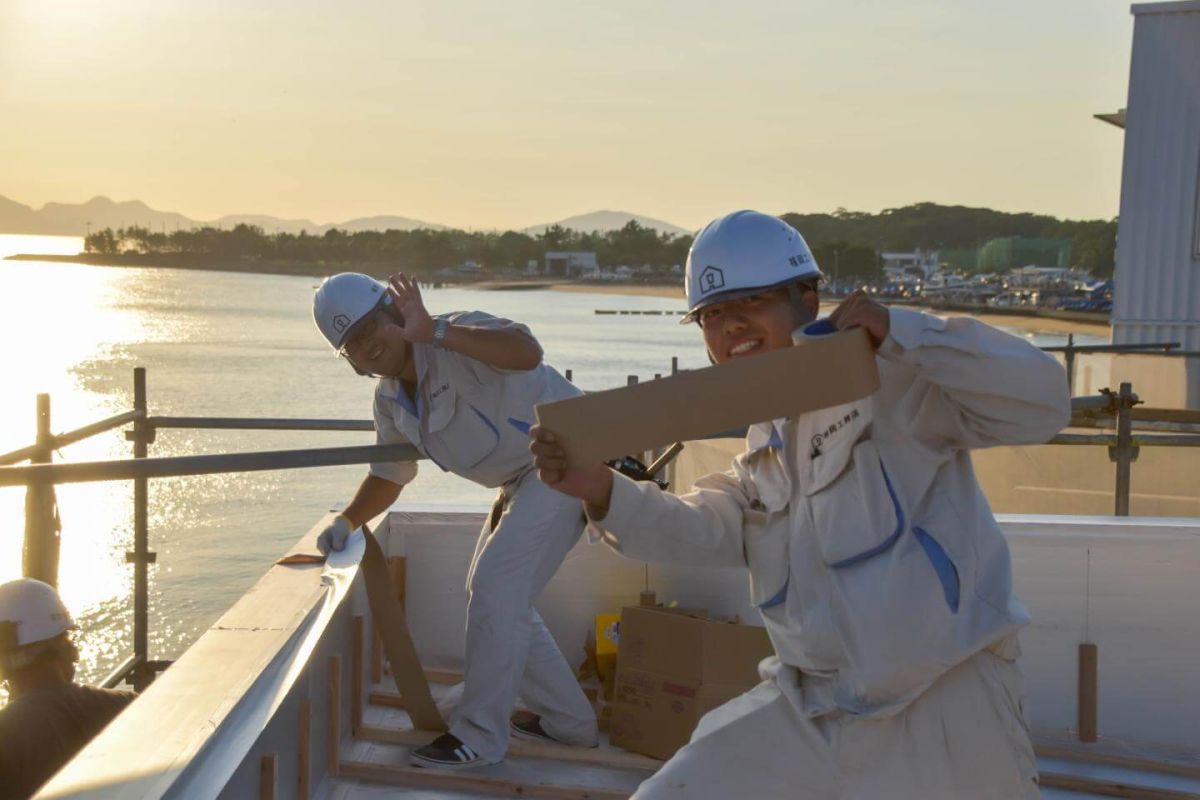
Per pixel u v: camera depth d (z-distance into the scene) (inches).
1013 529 162.2
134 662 250.8
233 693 106.8
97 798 84.3
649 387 74.4
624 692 158.1
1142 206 521.7
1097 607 161.8
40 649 140.2
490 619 148.3
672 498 88.4
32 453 198.7
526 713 164.6
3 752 133.7
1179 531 160.4
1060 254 5482.3
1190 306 516.4
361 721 156.6
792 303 83.8
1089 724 160.7
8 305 4877.0
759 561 86.7
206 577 538.0
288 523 665.0
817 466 80.5
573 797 143.3
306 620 132.9
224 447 919.7
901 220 7032.5
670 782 84.4
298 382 1653.5
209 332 3235.7
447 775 144.6
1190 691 161.2
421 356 144.7
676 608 169.9
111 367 1908.2
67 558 570.9
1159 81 514.6
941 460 78.5
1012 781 80.3
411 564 184.5
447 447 147.5
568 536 152.2
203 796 87.0
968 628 77.1
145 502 257.0
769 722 84.0
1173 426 292.2
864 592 77.7
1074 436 252.4
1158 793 146.5
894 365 77.1
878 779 80.4
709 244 83.4
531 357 142.2
